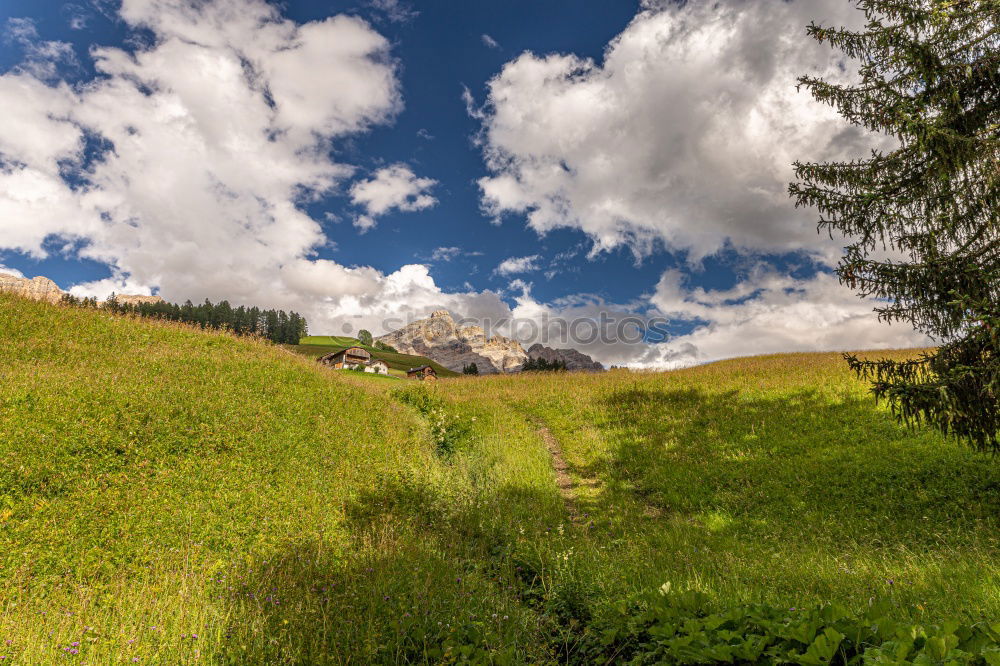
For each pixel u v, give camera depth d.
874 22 9.16
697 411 20.64
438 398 25.52
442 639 5.17
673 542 10.74
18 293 20.86
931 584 6.26
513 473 15.95
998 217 8.20
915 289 8.59
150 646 5.32
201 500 10.02
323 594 6.64
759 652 3.34
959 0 8.65
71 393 12.60
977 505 10.66
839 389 19.31
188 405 13.85
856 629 3.19
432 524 10.74
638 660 4.11
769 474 14.42
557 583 6.84
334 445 14.70
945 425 8.40
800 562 8.52
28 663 4.95
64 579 7.14
